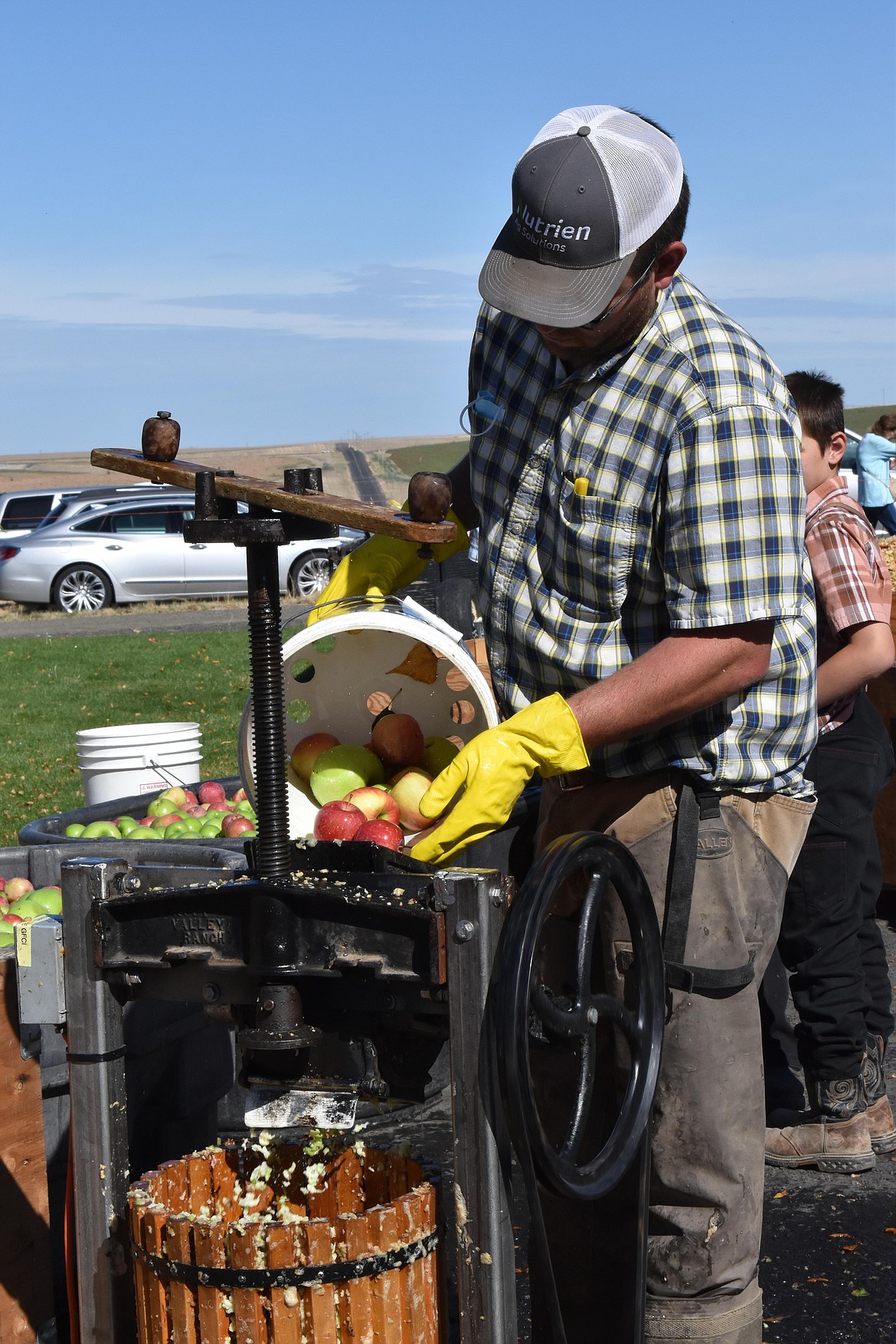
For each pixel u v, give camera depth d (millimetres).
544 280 2146
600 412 2258
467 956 1814
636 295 2186
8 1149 2570
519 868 3004
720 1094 2326
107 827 4664
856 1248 3201
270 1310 1798
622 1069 2299
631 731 2150
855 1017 3594
